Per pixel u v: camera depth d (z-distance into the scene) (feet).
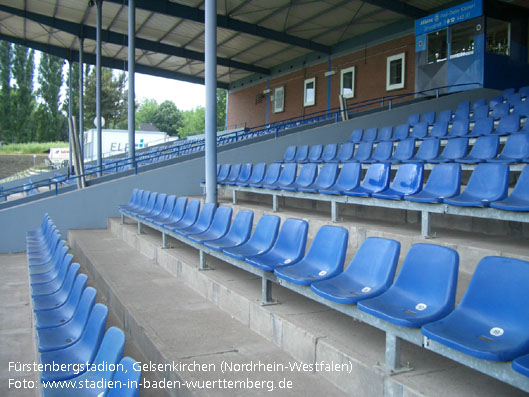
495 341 6.40
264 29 51.93
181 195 32.24
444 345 6.36
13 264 25.07
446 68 37.50
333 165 19.72
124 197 30.94
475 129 24.47
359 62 53.01
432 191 14.90
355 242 15.90
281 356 9.43
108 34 56.24
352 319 9.86
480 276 7.28
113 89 164.04
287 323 9.59
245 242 13.99
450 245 12.51
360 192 16.05
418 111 36.45
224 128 92.89
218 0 45.29
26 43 61.57
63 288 13.02
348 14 46.75
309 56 61.72
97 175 48.14
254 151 32.99
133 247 22.76
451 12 36.83
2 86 156.76
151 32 56.49
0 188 49.70
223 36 56.59
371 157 24.91
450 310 7.29
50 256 18.62
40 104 163.32
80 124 60.08
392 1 40.14
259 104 74.13
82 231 28.84
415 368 7.42
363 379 7.50
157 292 14.38
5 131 157.69
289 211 21.12
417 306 7.82
